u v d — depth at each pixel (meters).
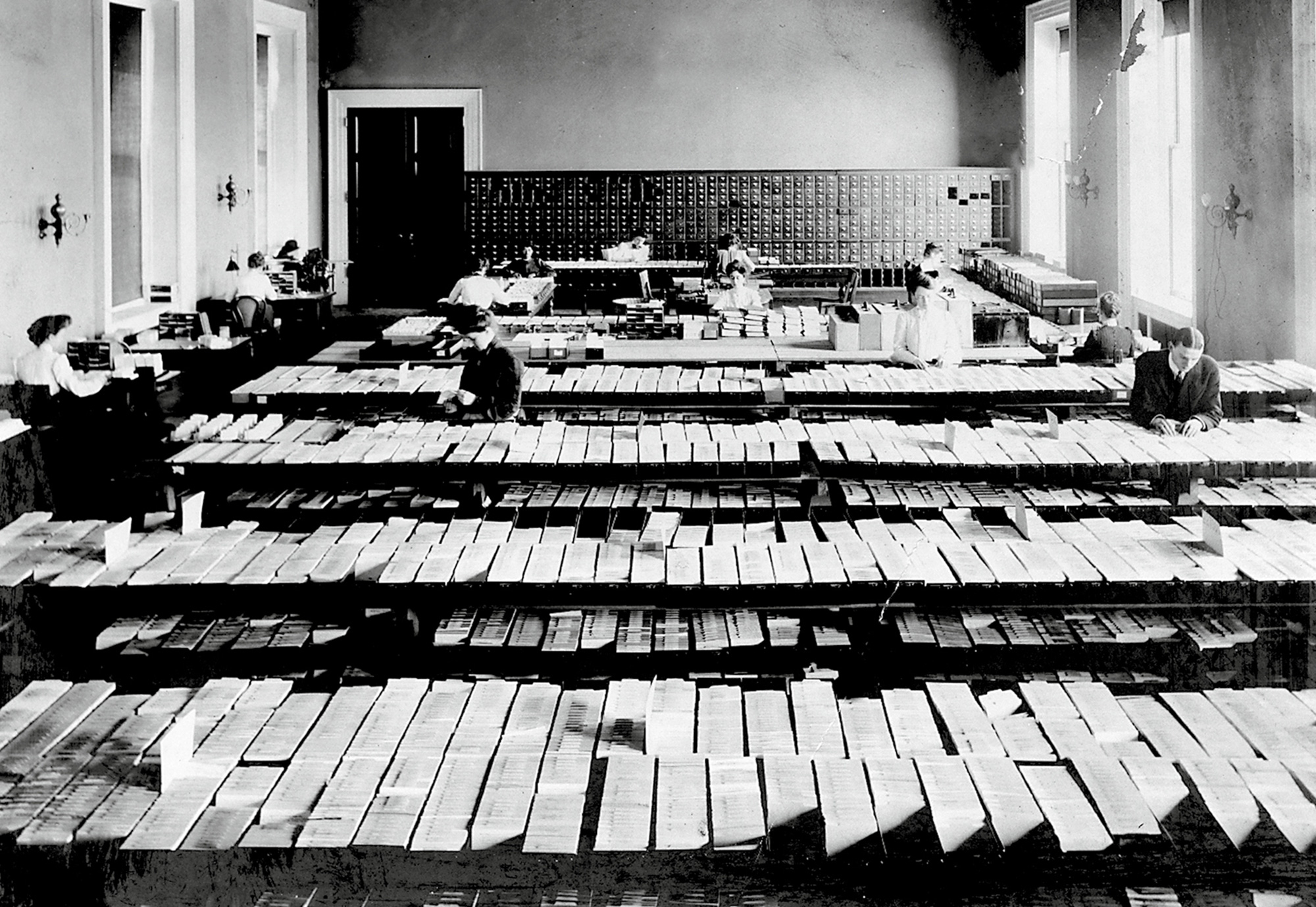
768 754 4.48
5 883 3.79
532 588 5.77
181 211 15.42
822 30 20.59
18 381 9.70
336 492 7.96
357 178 21.27
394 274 21.48
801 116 20.75
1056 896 3.79
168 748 4.26
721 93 20.80
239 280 15.22
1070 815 4.05
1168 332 13.12
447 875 3.83
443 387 9.41
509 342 11.22
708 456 7.54
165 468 7.39
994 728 4.69
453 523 6.59
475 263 20.92
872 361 10.71
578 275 19.81
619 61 20.81
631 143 20.94
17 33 11.16
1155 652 5.87
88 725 4.73
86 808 4.15
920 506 7.50
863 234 20.56
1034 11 19.03
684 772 4.34
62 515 7.50
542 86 20.88
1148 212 13.95
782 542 6.44
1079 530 6.41
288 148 20.56
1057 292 14.08
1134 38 13.80
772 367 10.71
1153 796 4.15
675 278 19.17
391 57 20.91
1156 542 6.19
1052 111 19.11
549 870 3.84
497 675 5.94
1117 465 7.37
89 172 12.68
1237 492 7.27
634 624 6.16
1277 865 3.81
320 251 18.06
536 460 7.44
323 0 20.88
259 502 7.73
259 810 4.14
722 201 20.70
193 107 15.57
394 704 4.90
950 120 20.59
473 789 4.25
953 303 11.11
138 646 5.89
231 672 5.86
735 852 3.90
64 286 12.12
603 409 9.98
